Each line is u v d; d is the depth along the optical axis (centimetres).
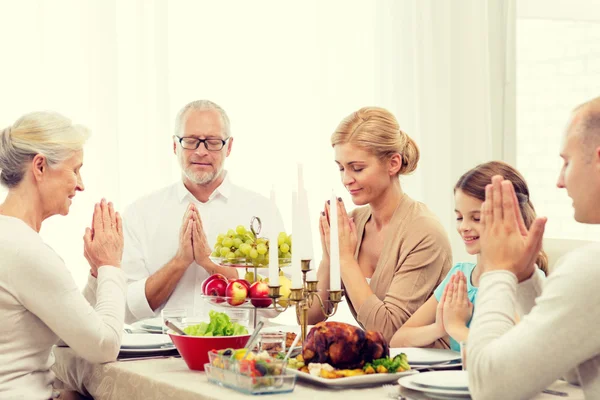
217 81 364
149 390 169
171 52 356
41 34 330
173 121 355
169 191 298
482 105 416
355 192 230
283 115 377
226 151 288
